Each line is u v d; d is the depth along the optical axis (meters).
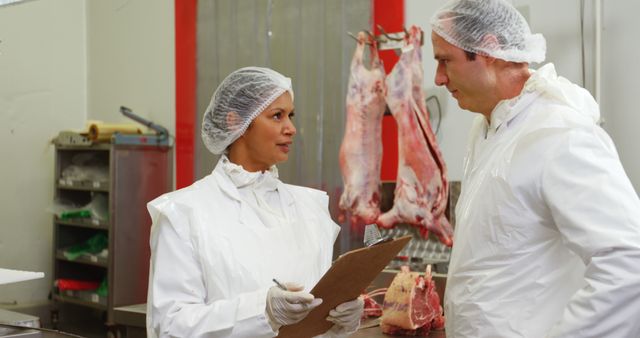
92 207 4.05
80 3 4.73
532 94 1.65
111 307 3.84
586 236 1.42
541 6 2.86
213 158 3.94
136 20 4.48
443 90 3.14
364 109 2.90
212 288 1.64
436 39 1.72
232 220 1.72
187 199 1.70
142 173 4.05
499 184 1.59
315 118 3.48
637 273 1.37
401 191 2.79
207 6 3.98
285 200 1.84
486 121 1.81
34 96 4.46
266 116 1.76
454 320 1.69
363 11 3.31
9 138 4.34
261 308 1.53
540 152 1.53
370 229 1.51
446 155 3.14
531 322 1.55
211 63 3.96
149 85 4.41
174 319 1.58
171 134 4.27
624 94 2.67
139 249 3.98
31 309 4.34
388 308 2.29
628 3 2.65
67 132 4.12
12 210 4.34
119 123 4.60
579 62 2.78
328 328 1.70
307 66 3.52
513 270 1.57
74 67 4.69
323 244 1.82
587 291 1.42
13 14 4.35
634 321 1.38
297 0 3.56
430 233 2.94
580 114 1.56
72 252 4.11
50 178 4.52
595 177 1.45
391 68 3.23
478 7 1.64
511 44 1.65
